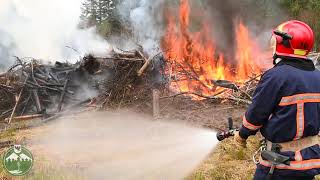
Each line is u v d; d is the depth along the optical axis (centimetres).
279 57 306
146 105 930
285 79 291
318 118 297
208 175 524
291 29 302
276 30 306
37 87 1042
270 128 296
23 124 893
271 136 296
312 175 291
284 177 293
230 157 590
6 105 1039
